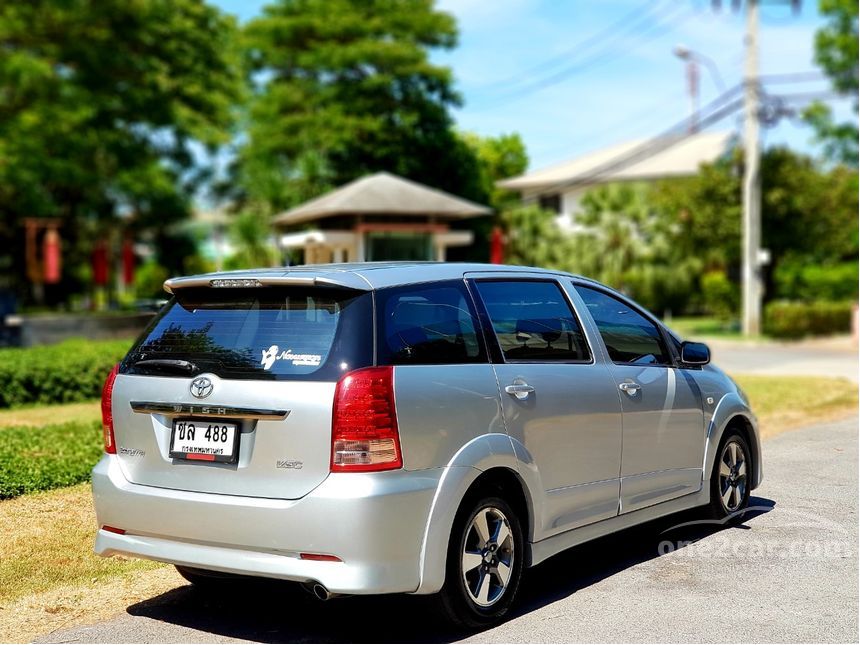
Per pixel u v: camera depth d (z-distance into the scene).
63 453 8.70
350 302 4.54
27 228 41.66
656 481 5.95
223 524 4.44
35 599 5.30
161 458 4.70
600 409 5.47
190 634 4.76
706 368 6.73
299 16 42.44
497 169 59.12
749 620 4.78
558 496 5.15
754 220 29.05
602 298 5.98
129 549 4.76
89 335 19.36
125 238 46.88
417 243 18.86
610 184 41.59
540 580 5.59
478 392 4.76
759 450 7.03
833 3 34.94
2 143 32.97
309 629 4.80
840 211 31.73
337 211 18.00
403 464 4.36
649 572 5.66
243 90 43.09
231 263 37.09
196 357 4.72
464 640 4.58
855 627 4.66
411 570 4.34
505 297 5.27
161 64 37.22
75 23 34.28
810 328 30.25
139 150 39.00
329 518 4.22
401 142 38.28
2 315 28.56
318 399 4.33
